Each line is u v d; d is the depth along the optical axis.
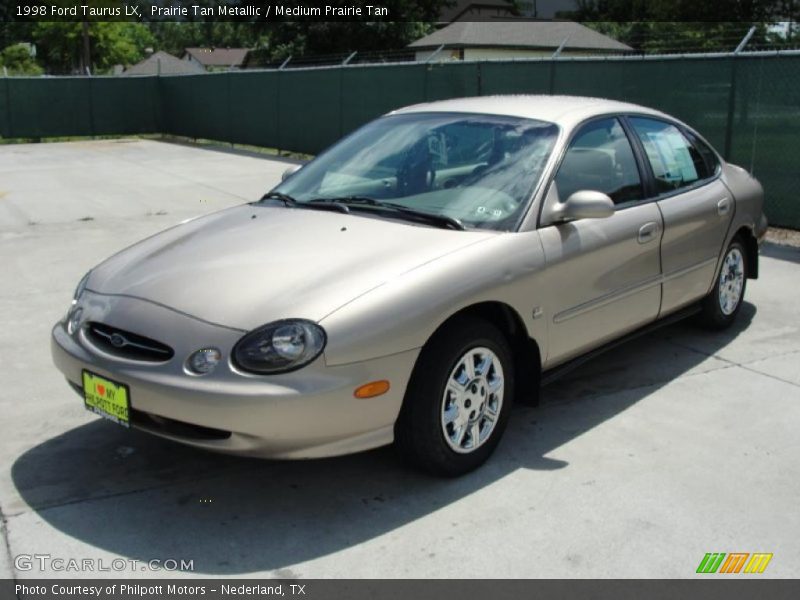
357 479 3.65
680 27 34.41
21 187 14.08
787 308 6.29
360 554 3.11
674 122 5.26
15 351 5.39
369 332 3.17
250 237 3.87
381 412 3.26
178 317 3.28
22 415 4.38
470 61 13.52
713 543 3.19
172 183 14.63
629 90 10.47
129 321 3.36
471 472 3.71
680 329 5.78
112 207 11.70
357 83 17.05
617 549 3.14
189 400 3.08
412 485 3.60
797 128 8.63
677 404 4.50
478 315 3.78
